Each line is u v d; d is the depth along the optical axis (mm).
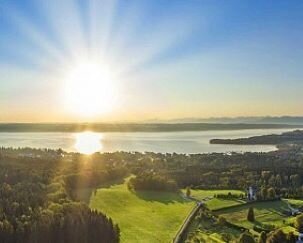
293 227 103625
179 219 118625
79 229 97250
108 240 99812
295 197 145500
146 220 118125
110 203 139375
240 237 95438
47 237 93938
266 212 123438
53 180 154375
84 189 165500
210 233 104688
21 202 112125
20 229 93188
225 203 134750
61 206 110062
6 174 153125
